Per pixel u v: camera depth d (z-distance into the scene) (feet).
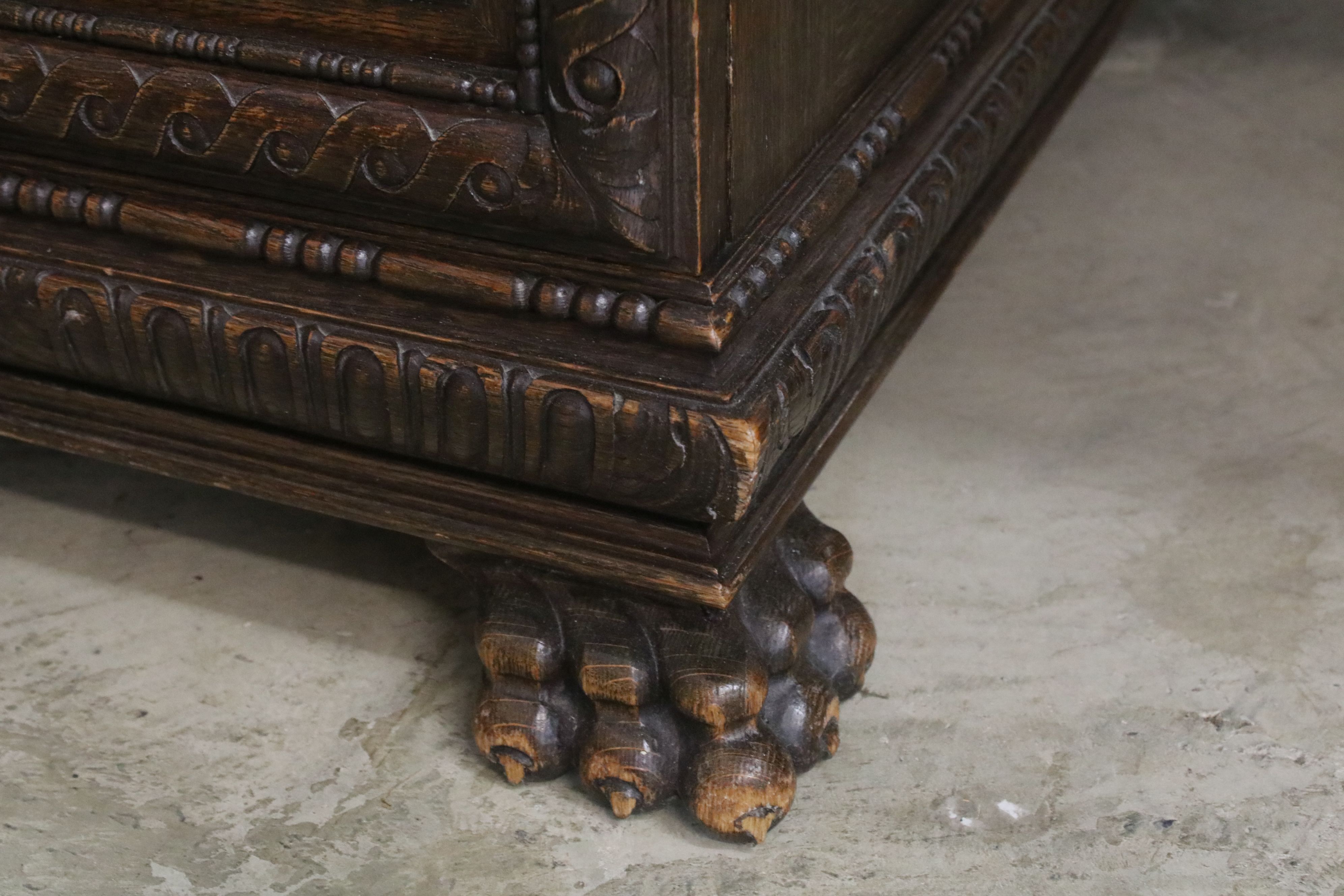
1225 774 3.99
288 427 3.99
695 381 3.68
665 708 3.92
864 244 4.00
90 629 4.28
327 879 3.86
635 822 3.95
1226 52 6.11
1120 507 4.50
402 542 4.46
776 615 3.96
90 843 3.91
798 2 3.76
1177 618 4.27
